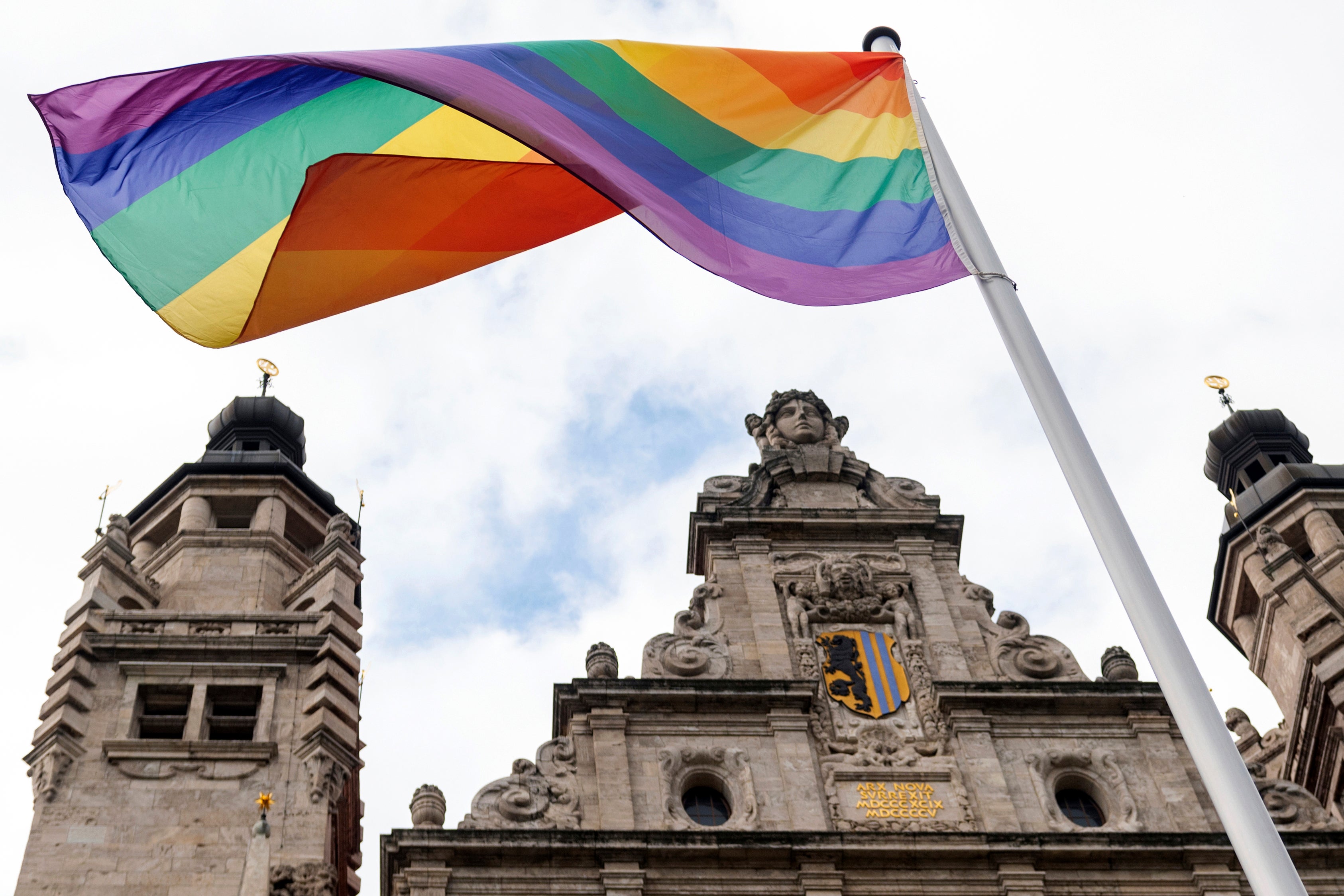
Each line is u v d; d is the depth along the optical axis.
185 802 34.69
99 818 34.09
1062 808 34.38
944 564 38.62
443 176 24.64
